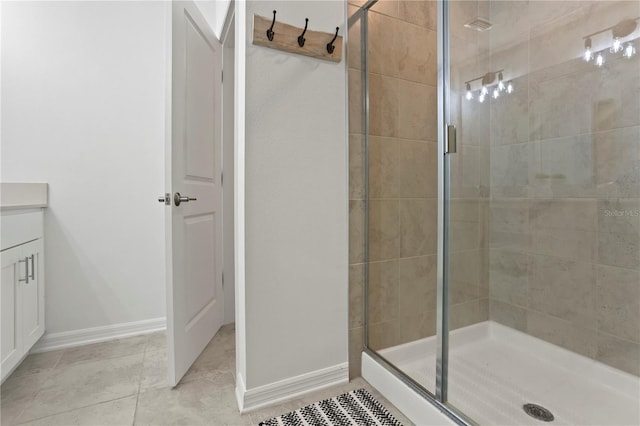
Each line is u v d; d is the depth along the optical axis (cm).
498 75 186
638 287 139
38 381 155
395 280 171
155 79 213
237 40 146
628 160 141
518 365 165
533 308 176
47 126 187
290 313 142
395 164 170
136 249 211
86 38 195
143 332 213
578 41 156
